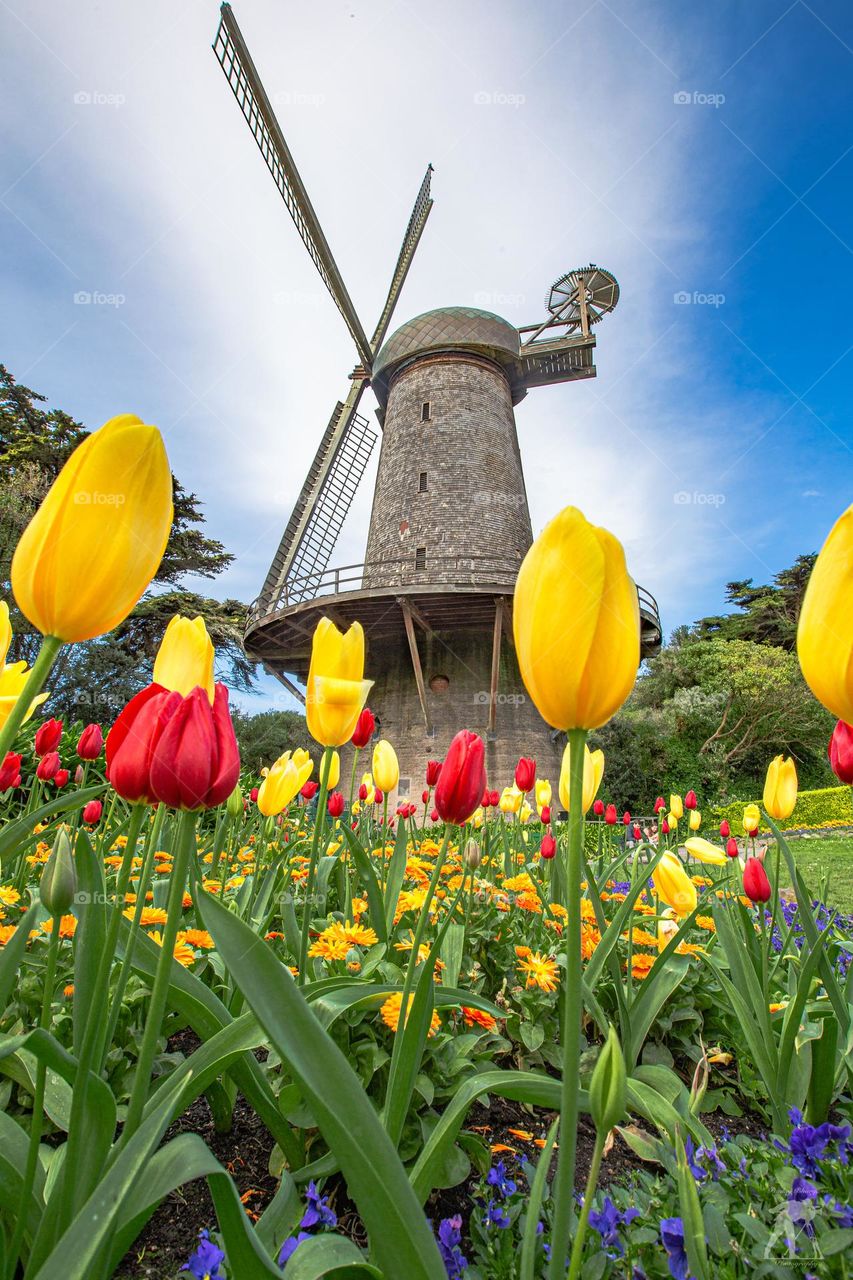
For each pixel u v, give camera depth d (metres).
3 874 2.84
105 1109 0.96
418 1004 1.20
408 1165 1.58
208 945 2.02
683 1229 1.00
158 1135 0.79
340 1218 1.52
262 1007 0.81
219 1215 0.80
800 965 2.18
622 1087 0.76
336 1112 0.79
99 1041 1.11
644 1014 2.03
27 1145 1.11
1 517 16.25
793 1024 1.80
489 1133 1.87
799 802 17.91
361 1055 1.73
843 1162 1.38
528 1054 2.21
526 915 2.97
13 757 2.24
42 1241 0.91
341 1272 0.87
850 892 5.86
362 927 2.29
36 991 1.84
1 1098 1.57
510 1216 1.31
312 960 2.08
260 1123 1.85
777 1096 1.83
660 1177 1.59
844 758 1.49
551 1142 0.98
